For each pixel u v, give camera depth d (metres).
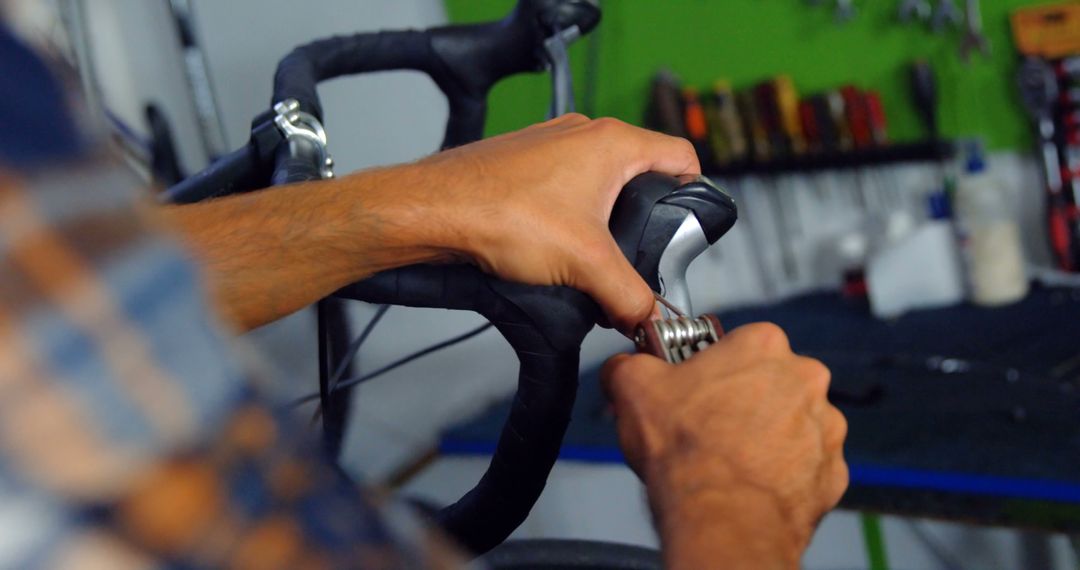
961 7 1.80
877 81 1.91
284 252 0.51
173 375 0.22
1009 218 1.82
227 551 0.22
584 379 1.80
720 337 0.50
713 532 0.40
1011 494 1.11
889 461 1.21
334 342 1.00
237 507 0.22
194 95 1.50
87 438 0.20
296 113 0.69
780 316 1.93
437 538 0.29
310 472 0.25
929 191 1.93
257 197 0.54
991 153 1.87
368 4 1.85
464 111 0.89
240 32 1.70
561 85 0.81
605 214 0.53
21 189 0.20
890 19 1.86
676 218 0.54
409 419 1.80
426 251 0.51
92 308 0.21
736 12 1.95
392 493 0.29
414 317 1.82
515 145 0.54
